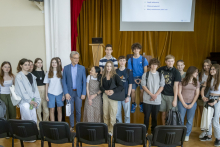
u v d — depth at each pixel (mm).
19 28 3906
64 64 3777
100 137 1752
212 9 5039
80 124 1708
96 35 5176
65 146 2369
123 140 1737
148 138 1852
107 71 2391
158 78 2369
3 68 2592
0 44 3973
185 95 2443
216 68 2340
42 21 3838
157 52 5270
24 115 2301
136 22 4812
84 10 5035
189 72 2406
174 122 2201
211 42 5168
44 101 2781
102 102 2676
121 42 5227
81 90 2660
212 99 2344
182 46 5227
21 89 2254
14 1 3869
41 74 2807
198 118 2951
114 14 5070
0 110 2434
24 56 3959
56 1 3600
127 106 2648
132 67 2744
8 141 2521
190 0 4508
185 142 2502
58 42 3732
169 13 4574
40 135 1856
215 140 2414
